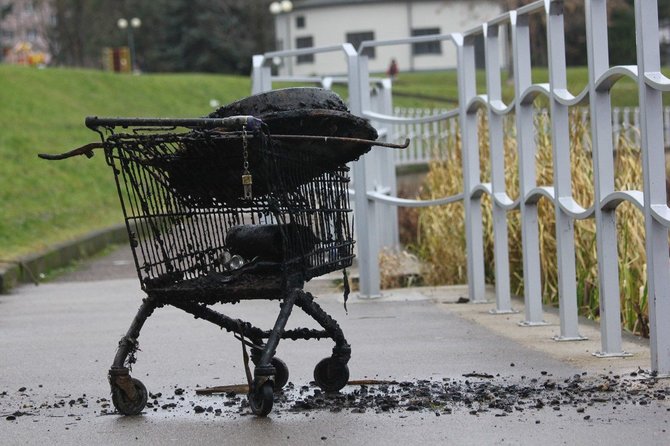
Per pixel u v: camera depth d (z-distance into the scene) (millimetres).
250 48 147750
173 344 18203
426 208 29641
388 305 22484
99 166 58531
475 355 16266
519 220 24375
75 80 81438
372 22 142500
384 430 11836
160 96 87312
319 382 13781
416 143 62000
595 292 20781
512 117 26547
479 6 136500
